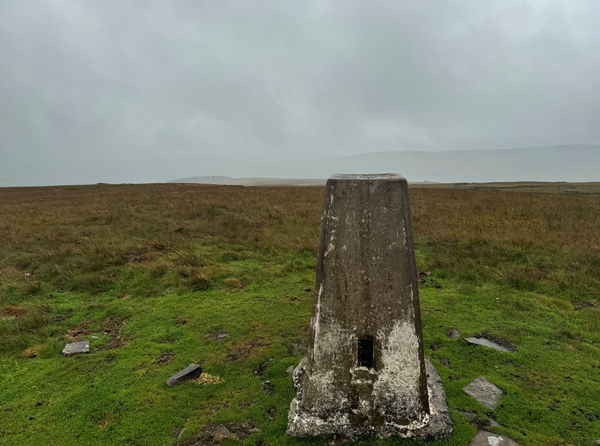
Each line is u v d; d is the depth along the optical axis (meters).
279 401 4.52
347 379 3.88
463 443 3.75
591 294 7.86
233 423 4.17
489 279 8.76
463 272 9.12
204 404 4.54
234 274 9.36
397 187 3.74
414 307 3.78
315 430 3.85
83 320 7.09
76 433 4.11
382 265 3.76
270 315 7.12
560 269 9.11
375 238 3.76
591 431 4.02
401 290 3.76
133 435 4.06
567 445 3.81
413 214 16.23
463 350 5.76
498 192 28.73
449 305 7.50
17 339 6.13
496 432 3.94
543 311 7.19
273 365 5.33
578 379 5.03
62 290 8.61
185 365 5.41
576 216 15.73
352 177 3.86
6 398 4.75
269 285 8.78
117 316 7.21
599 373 5.17
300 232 13.23
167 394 4.73
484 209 17.52
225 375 5.16
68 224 15.00
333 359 3.89
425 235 12.65
